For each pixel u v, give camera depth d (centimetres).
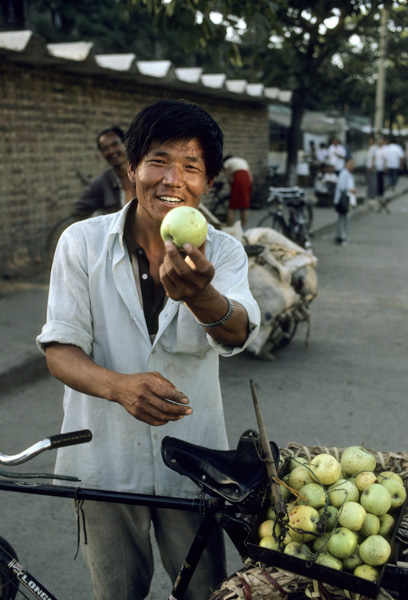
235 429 441
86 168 966
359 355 594
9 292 734
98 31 1859
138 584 211
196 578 203
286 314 557
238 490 164
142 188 160
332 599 151
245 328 160
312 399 492
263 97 1501
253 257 553
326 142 2559
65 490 177
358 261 1052
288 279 552
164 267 125
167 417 155
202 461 170
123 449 184
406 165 3550
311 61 1466
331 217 1587
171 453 172
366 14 1352
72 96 913
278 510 151
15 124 804
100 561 200
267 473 167
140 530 201
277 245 590
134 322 176
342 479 175
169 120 153
